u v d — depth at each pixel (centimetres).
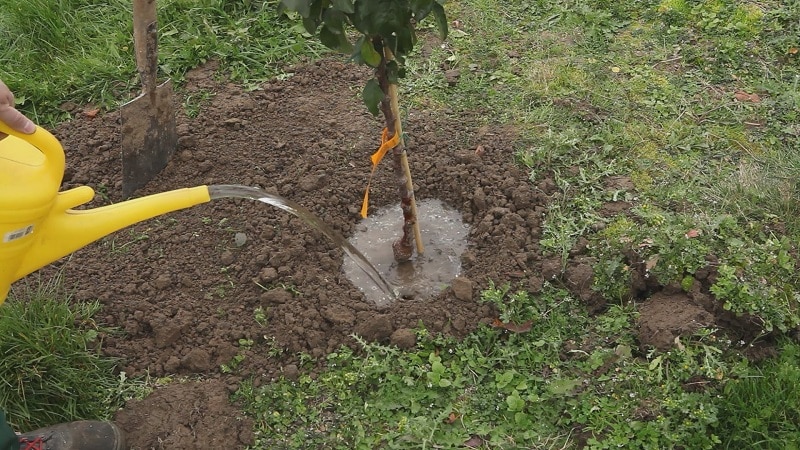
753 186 366
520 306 322
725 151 393
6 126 219
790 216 352
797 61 445
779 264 325
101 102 433
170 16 475
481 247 352
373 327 317
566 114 416
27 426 296
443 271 348
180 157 395
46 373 301
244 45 461
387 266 351
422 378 305
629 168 385
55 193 238
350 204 375
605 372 304
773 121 409
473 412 296
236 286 339
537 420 293
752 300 307
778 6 476
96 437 280
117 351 317
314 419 296
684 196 365
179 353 317
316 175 382
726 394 291
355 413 297
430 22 478
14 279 250
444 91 435
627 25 476
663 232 336
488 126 411
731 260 327
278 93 436
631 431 284
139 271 347
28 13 464
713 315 314
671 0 484
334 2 247
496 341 318
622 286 326
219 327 323
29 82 436
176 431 291
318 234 356
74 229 249
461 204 376
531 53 457
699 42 459
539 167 384
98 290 338
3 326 304
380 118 417
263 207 368
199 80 445
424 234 365
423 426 289
